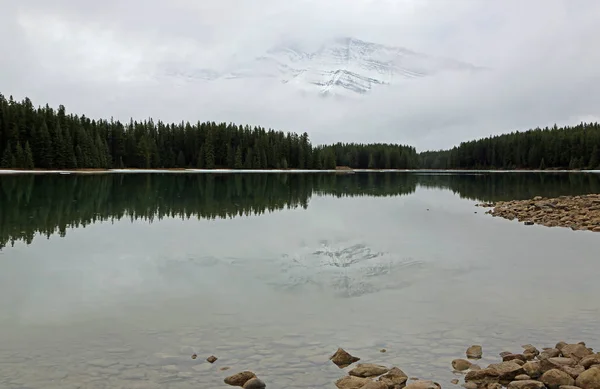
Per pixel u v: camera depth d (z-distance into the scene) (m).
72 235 16.19
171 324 7.70
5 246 14.12
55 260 12.23
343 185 53.06
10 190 36.09
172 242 14.85
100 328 7.52
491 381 5.89
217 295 9.30
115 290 9.58
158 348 6.77
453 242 15.39
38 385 5.65
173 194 35.25
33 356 6.47
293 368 6.20
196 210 24.50
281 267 11.55
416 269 11.50
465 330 7.54
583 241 15.91
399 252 13.52
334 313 8.30
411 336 7.29
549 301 9.02
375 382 5.62
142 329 7.48
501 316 8.18
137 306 8.59
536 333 7.43
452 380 5.93
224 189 41.97
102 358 6.43
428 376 6.02
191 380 5.84
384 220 20.95
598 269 11.68
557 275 11.05
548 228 19.12
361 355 6.61
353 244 14.67
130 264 11.83
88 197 31.30
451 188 48.59
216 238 15.65
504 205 28.36
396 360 6.47
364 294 9.42
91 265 11.70
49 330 7.43
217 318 8.00
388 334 7.36
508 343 7.05
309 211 24.47
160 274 10.86
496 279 10.66
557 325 7.76
